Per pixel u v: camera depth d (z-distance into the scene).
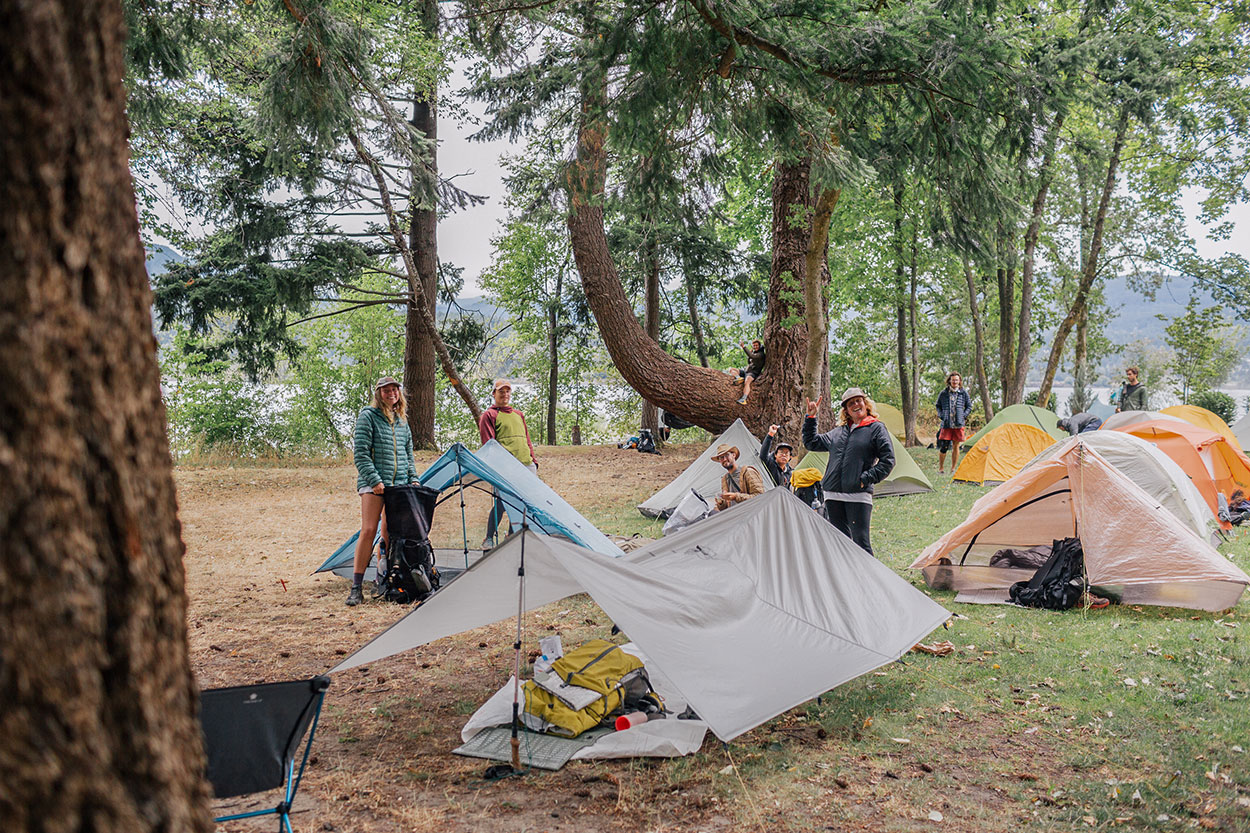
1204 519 8.26
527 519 7.42
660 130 7.39
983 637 6.09
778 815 3.54
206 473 15.35
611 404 32.16
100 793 1.35
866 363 27.19
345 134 8.55
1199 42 17.06
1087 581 6.86
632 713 4.48
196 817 1.56
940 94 6.92
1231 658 5.47
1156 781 3.82
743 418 14.45
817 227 11.44
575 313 27.80
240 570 8.66
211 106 13.29
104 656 1.40
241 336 17.48
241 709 2.87
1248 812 3.50
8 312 1.33
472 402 17.91
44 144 1.37
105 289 1.48
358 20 9.51
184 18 7.55
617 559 4.63
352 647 6.00
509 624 6.62
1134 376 15.01
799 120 7.00
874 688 5.08
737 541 5.28
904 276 20.91
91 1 1.48
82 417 1.41
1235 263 20.02
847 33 6.35
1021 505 7.66
